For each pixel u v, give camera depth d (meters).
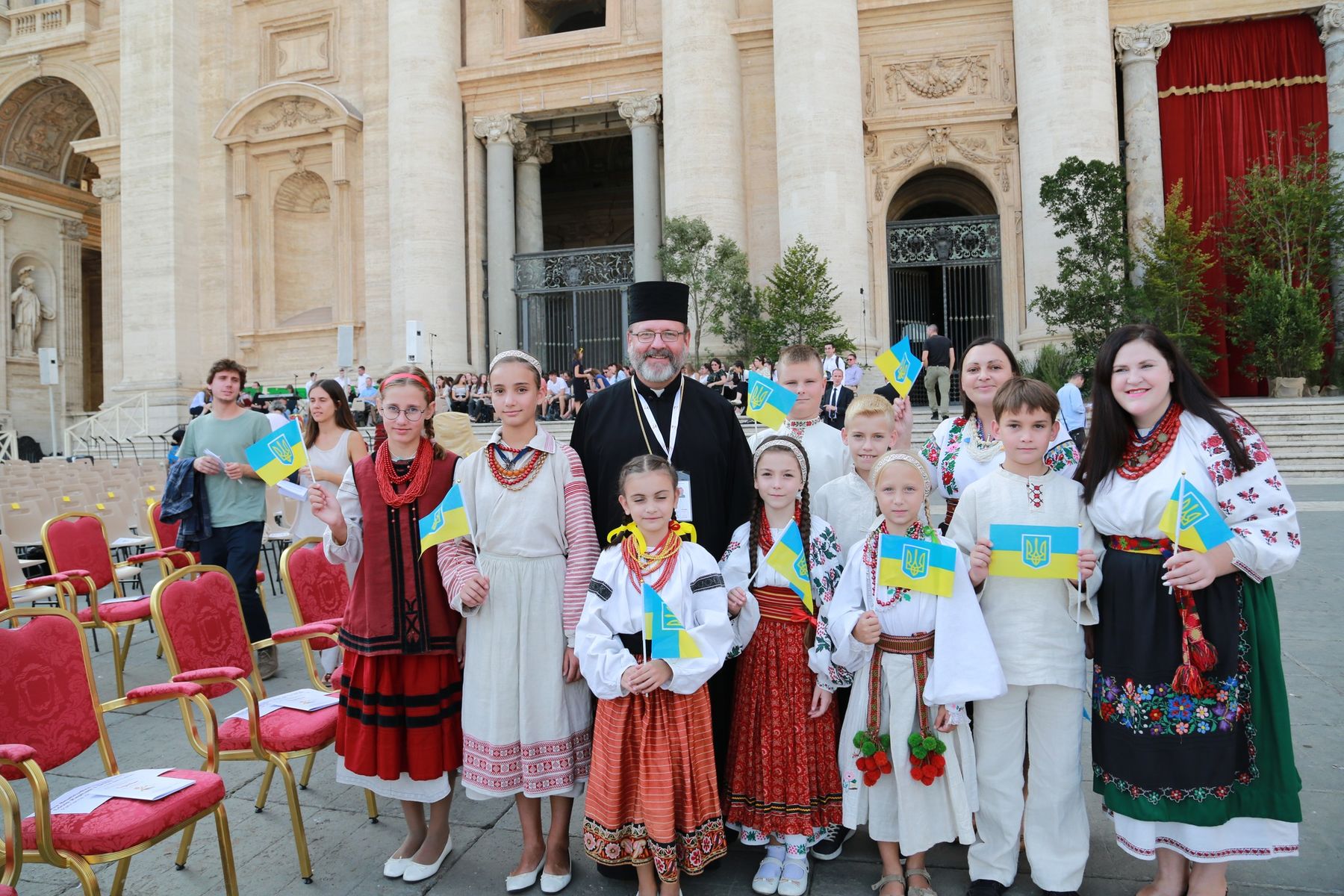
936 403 15.22
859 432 3.61
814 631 3.35
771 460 3.28
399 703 3.37
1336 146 19.08
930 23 20.81
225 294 25.48
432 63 22.77
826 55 19.41
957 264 21.05
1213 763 2.75
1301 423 14.77
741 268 19.38
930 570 2.99
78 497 10.34
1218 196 20.03
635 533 3.25
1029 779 3.09
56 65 28.44
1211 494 2.86
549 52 23.14
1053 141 18.55
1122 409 2.99
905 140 20.98
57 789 4.22
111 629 5.62
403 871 3.37
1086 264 17.17
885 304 20.91
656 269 22.34
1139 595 2.86
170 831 2.91
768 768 3.25
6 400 28.22
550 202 33.03
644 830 2.99
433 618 3.38
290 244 26.19
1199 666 2.73
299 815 3.37
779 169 19.97
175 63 25.31
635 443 3.62
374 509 3.45
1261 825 2.80
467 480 3.47
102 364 37.69
